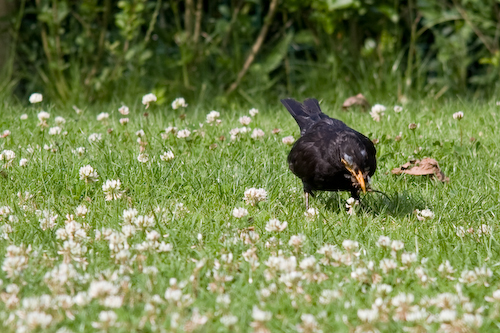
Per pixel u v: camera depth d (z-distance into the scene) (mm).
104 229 7207
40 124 12180
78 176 9672
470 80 18672
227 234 7547
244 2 18812
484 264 6832
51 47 17391
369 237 7672
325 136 9031
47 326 5191
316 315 5648
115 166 10070
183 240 7410
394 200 9492
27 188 9352
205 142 11547
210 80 18234
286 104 11031
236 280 6406
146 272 6188
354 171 8453
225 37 18578
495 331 5461
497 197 9562
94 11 17375
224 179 9844
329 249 6754
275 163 10602
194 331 5234
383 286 5965
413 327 5406
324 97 17484
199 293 6070
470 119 13344
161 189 9438
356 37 18750
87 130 12383
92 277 6207
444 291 6242
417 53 18219
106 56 18750
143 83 17750
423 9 17688
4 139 11633
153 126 12648
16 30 17297
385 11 17188
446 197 9539
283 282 6109
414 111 14203
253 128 12711
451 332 5336
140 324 5312
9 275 6129
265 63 17953
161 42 18859
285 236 7676
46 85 18031
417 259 6879
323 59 18438
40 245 7059
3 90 17031
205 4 19562
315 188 9219
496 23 18391
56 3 17078
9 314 5516
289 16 19453
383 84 17734
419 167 10508
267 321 5359
